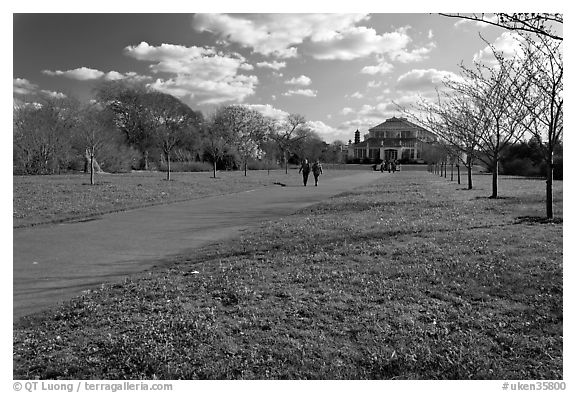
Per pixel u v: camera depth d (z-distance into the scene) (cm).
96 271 901
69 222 1513
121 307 676
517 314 624
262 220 1566
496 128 2286
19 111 4278
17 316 657
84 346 552
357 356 520
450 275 789
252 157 7481
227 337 568
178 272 866
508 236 1087
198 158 7512
